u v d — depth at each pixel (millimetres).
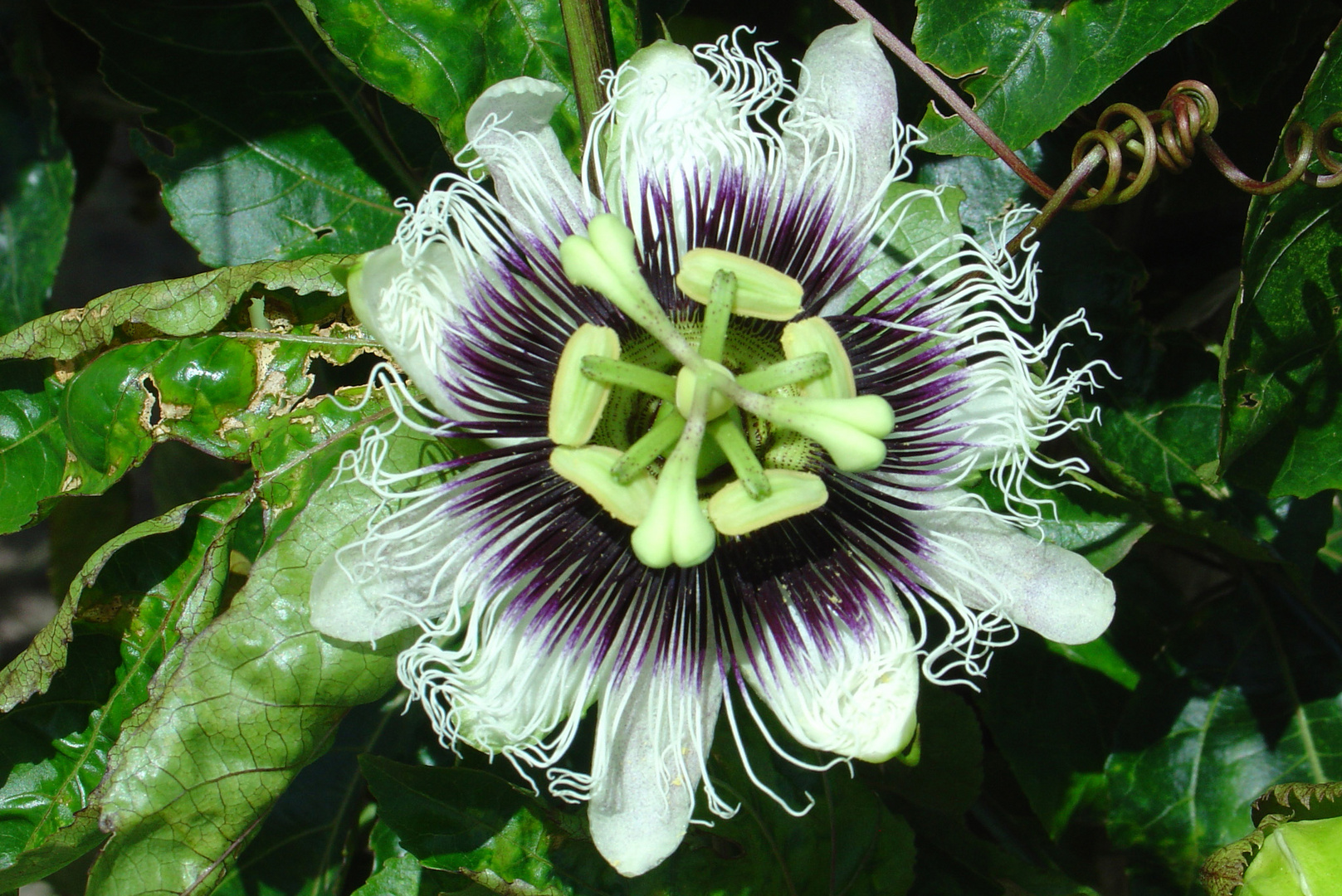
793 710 140
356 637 133
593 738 164
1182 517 160
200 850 140
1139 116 140
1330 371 149
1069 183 142
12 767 155
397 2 158
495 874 152
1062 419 163
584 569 140
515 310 141
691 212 143
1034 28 146
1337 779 173
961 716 173
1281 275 144
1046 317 172
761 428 152
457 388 137
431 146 173
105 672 156
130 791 136
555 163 139
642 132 141
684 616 141
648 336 151
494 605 136
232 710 138
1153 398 172
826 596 141
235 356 151
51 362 158
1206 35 162
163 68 174
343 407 144
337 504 140
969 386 143
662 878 156
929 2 146
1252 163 173
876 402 135
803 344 139
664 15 163
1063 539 161
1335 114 136
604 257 135
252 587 138
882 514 143
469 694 135
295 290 151
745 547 144
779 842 158
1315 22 164
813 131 142
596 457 137
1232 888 144
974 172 172
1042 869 172
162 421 151
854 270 145
